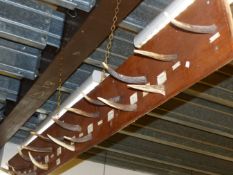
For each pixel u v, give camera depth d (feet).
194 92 9.32
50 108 9.53
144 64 4.82
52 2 5.88
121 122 5.19
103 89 5.69
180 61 4.19
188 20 4.06
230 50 3.55
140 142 13.14
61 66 6.89
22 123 9.46
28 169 8.52
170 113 10.36
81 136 6.18
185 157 13.89
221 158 13.65
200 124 10.60
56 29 6.81
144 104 4.75
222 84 9.11
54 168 7.10
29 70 7.57
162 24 4.44
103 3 5.21
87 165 14.44
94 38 6.00
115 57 7.48
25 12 6.72
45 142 7.54
